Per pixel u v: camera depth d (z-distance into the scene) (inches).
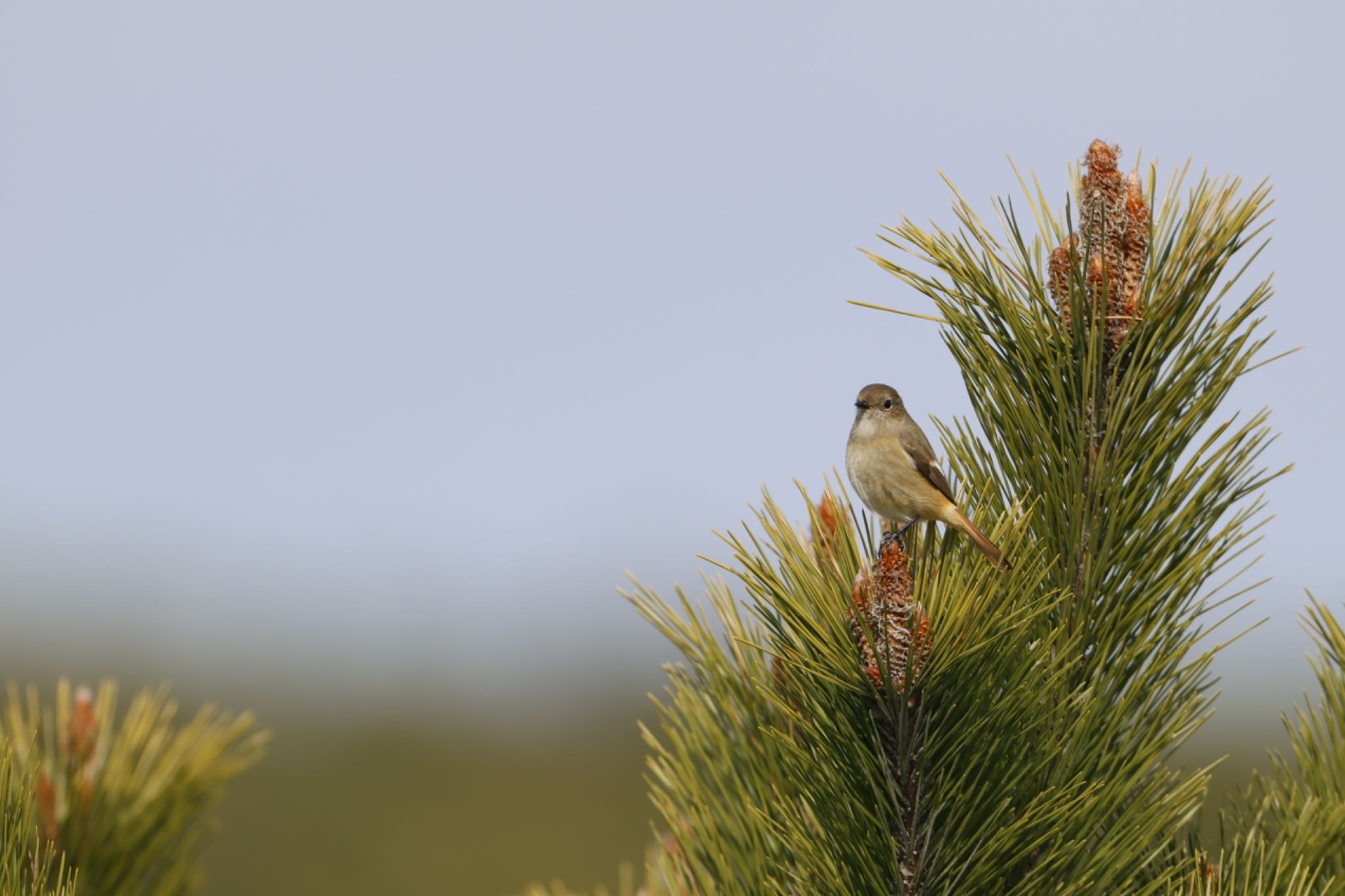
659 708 266.7
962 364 263.7
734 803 258.4
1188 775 240.2
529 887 313.0
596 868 1375.5
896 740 233.3
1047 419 265.4
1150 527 252.1
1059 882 225.1
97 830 258.8
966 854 228.5
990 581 228.5
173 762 269.3
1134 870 223.5
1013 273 267.1
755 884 251.9
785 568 236.1
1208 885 215.9
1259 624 239.0
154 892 266.5
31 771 251.4
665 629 269.1
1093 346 253.6
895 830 233.5
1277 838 228.7
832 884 226.7
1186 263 260.5
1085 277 261.6
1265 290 254.4
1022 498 263.4
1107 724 235.1
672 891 259.1
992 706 229.5
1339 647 246.4
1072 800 220.4
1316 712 247.1
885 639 224.8
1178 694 237.0
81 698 269.6
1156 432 257.0
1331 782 243.6
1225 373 253.3
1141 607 245.4
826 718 235.6
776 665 259.6
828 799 233.8
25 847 225.6
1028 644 242.2
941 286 264.1
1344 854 226.8
